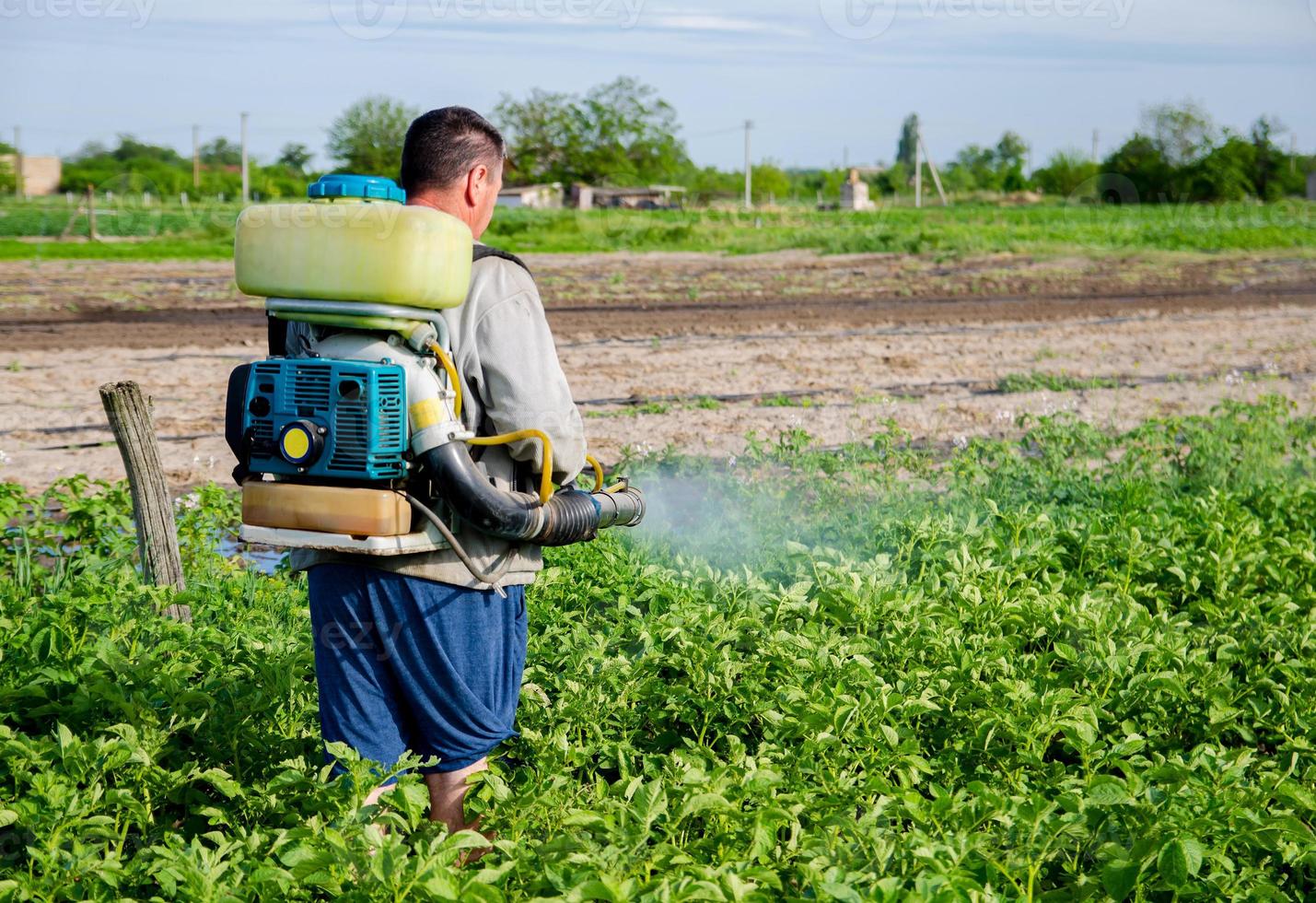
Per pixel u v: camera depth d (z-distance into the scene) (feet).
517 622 11.39
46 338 51.65
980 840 10.29
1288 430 32.58
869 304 70.95
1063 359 51.96
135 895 10.69
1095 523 21.56
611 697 14.23
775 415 39.04
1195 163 173.78
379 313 9.76
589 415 38.68
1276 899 10.65
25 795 11.55
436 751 11.07
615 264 95.14
